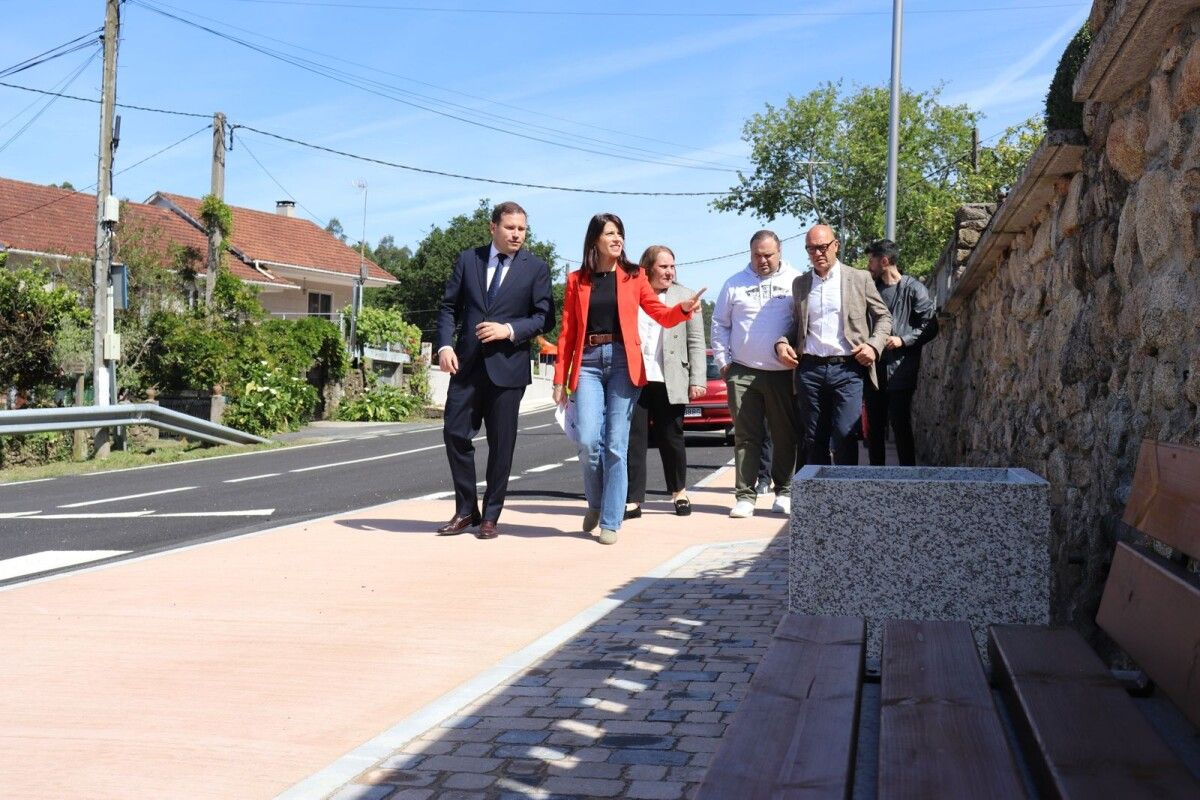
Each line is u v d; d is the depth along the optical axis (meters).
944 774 1.95
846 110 63.25
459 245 86.94
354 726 3.77
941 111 62.41
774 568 6.53
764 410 9.00
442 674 4.42
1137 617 2.72
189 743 3.61
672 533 8.19
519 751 3.45
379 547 7.78
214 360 25.34
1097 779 1.87
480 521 8.52
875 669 3.38
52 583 6.67
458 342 8.23
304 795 3.12
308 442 23.34
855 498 3.90
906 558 3.86
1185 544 2.52
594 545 7.69
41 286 22.56
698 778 3.18
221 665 4.61
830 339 8.09
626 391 7.75
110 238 20.94
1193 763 2.35
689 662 4.46
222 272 28.89
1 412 16.77
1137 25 3.76
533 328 8.10
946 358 12.70
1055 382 5.64
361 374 37.03
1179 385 3.62
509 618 5.40
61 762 3.44
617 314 7.73
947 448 12.37
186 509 11.20
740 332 8.88
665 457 9.20
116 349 20.80
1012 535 3.80
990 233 7.31
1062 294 5.62
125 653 4.84
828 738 2.15
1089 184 5.09
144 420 19.81
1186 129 3.62
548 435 23.77
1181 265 3.62
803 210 63.41
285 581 6.52
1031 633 3.01
